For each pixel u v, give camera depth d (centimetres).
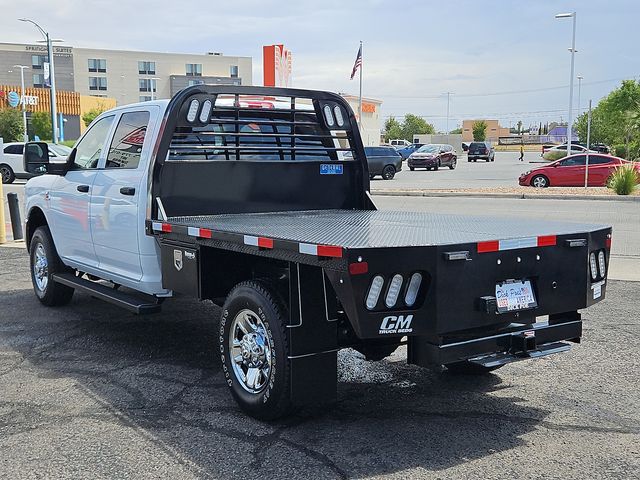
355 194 677
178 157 599
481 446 425
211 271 510
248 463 403
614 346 639
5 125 6288
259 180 620
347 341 468
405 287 395
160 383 548
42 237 789
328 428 455
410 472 390
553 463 401
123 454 417
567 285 455
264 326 445
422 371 580
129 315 775
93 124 713
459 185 2947
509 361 428
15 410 491
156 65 11169
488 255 416
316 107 659
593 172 2608
